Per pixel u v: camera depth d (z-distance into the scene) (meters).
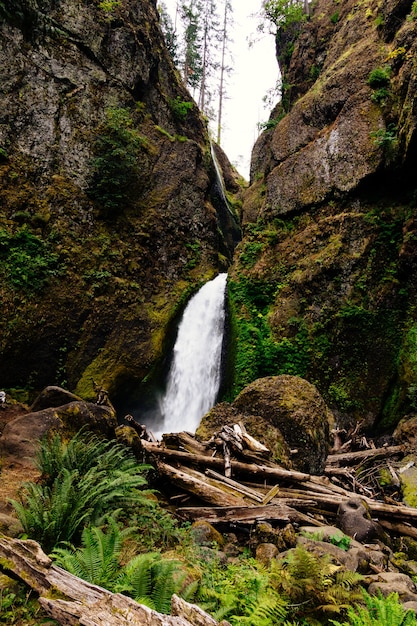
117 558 3.41
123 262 15.81
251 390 9.20
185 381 16.25
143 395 15.61
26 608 2.67
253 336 15.09
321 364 14.01
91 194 15.62
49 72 15.59
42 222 14.00
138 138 17.23
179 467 6.97
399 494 9.08
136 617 2.39
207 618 2.49
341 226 14.69
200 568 4.01
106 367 14.27
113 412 7.40
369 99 15.23
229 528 5.63
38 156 14.62
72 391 13.58
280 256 16.55
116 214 16.30
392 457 10.59
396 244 13.75
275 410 8.63
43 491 4.55
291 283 15.51
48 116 15.19
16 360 12.62
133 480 4.72
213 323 17.56
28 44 15.23
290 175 17.53
